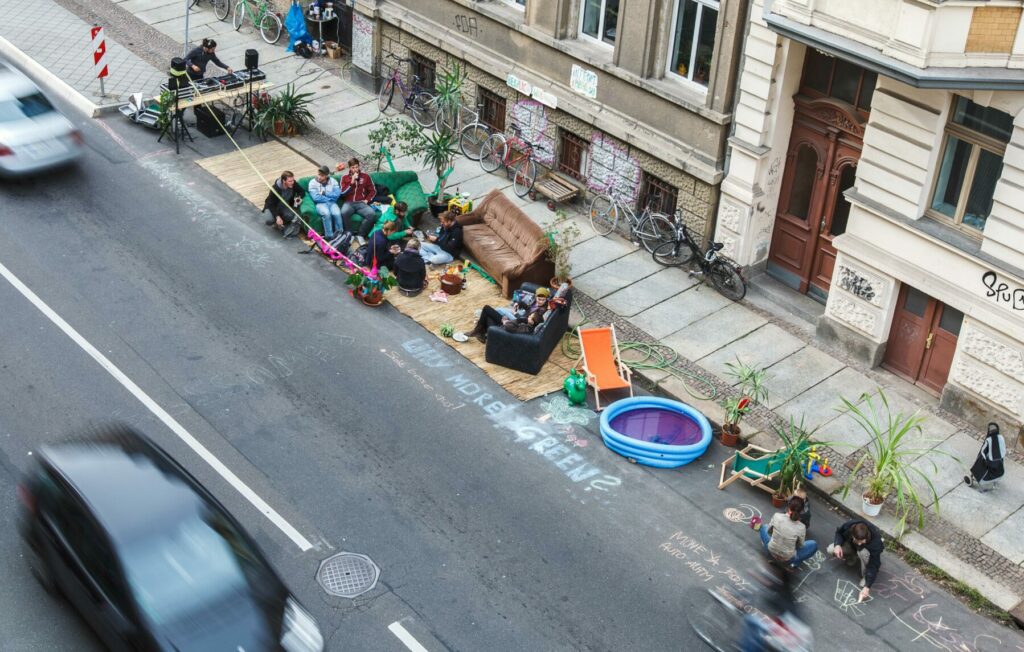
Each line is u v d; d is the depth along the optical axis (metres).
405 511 14.99
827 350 18.75
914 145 16.47
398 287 19.55
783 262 20.16
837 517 15.56
